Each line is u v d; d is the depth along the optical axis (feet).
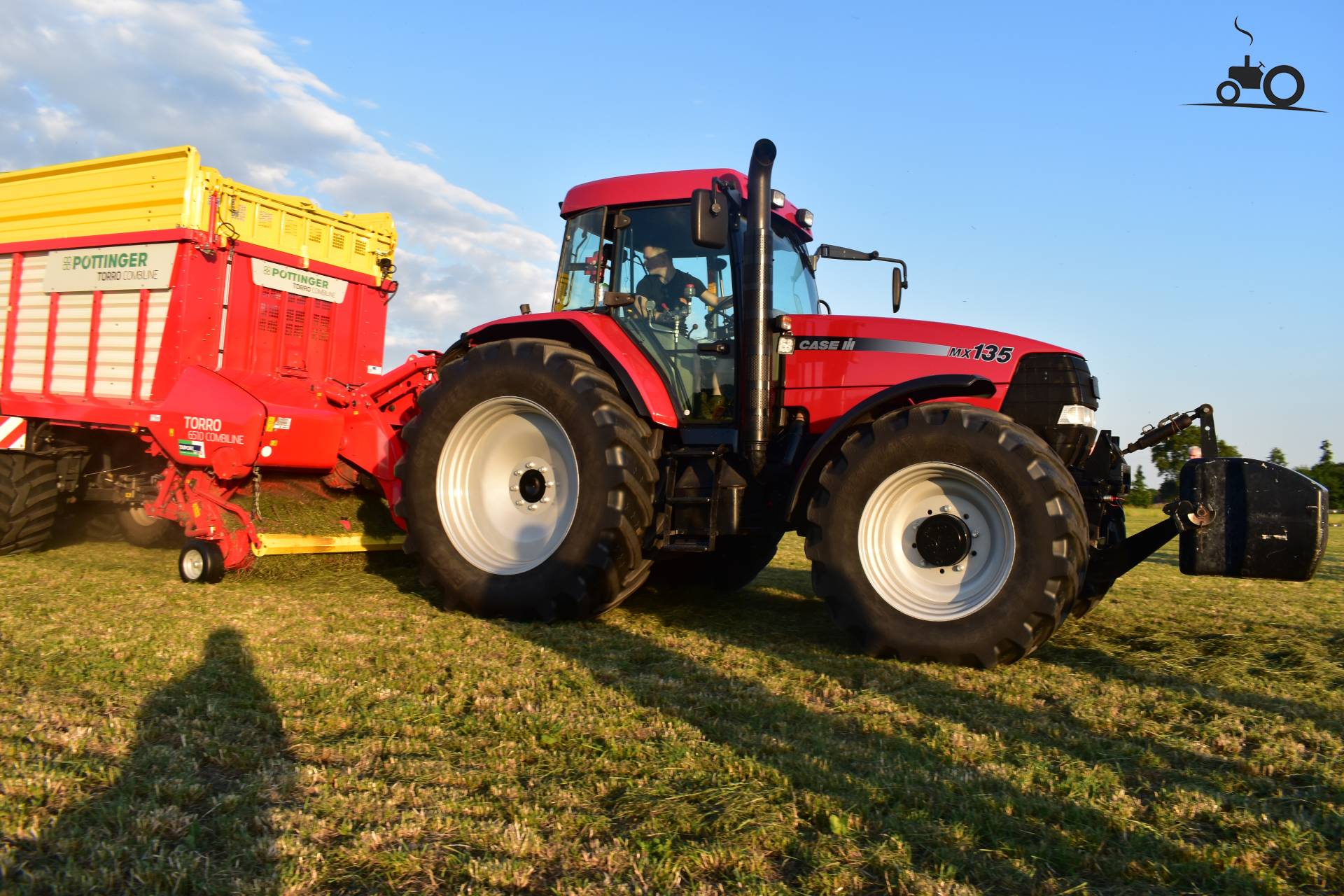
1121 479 15.43
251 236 21.07
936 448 12.76
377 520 20.54
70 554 21.97
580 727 9.26
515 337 17.29
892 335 14.75
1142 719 10.23
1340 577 26.30
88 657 11.53
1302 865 6.55
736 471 14.82
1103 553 14.56
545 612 15.05
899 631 12.71
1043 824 7.16
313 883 5.92
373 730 9.09
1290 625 16.62
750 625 15.51
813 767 8.20
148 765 7.92
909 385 13.57
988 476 12.44
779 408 15.08
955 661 12.48
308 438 18.85
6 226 23.45
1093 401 14.28
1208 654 13.92
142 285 20.53
